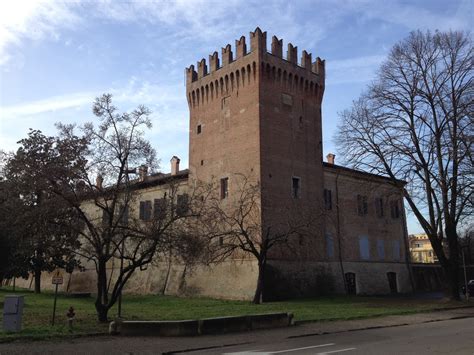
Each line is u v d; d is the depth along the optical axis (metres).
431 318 24.69
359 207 49.69
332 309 29.08
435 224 35.12
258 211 38.66
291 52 44.91
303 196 42.94
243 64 42.97
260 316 20.27
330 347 14.95
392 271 51.59
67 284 56.78
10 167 22.95
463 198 33.97
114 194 22.64
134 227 22.97
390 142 35.16
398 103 35.53
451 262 35.16
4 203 25.47
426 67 35.19
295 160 43.06
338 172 47.81
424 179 35.06
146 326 18.02
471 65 33.69
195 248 25.09
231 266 39.88
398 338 16.95
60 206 21.73
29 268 44.81
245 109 42.31
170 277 45.25
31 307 29.83
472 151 31.95
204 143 46.12
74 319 22.66
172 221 23.25
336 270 44.59
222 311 27.83
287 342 16.44
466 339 15.97
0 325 20.05
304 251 41.47
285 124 43.00
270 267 37.84
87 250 23.36
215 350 14.89
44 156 21.73
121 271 22.50
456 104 33.53
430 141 34.38
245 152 41.41
